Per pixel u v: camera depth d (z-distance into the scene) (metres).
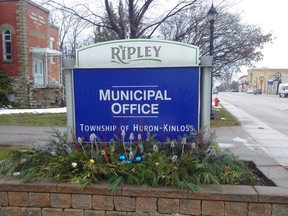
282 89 57.25
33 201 3.46
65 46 38.25
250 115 18.72
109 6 12.58
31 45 21.34
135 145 4.02
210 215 3.22
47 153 4.15
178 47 4.02
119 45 4.07
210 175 3.51
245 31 15.59
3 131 10.15
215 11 12.22
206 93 4.01
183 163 3.62
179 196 3.23
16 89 20.23
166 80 4.02
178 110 4.03
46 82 23.73
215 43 15.09
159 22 12.48
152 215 3.29
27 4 20.58
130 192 3.29
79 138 4.00
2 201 3.50
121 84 4.07
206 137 4.05
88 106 4.13
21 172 3.72
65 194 3.40
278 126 13.02
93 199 3.36
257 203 3.17
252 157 6.02
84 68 4.08
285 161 5.91
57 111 17.31
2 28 20.19
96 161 3.75
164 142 4.05
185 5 12.70
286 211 3.14
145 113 4.07
